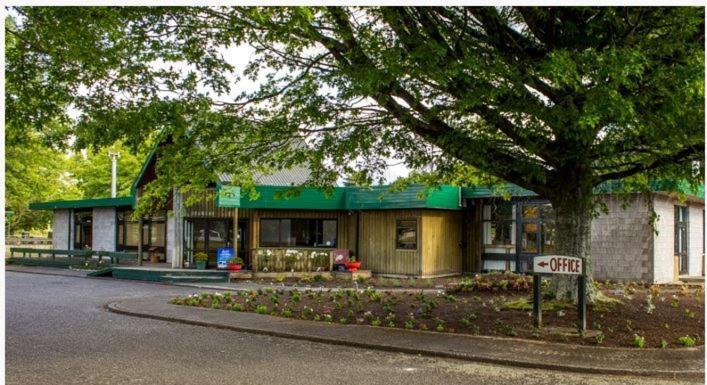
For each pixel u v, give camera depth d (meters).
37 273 25.09
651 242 19.30
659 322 10.51
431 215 23.11
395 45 9.23
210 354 8.80
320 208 23.77
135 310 12.95
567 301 11.72
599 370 7.79
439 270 23.39
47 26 9.49
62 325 11.38
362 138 11.98
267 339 9.96
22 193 36.09
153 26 10.39
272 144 12.84
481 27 10.59
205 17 10.31
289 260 23.11
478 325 10.54
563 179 11.84
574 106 9.09
